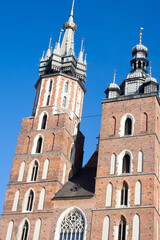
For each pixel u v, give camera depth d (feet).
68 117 246.27
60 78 262.47
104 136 224.74
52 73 265.34
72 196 211.00
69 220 205.36
